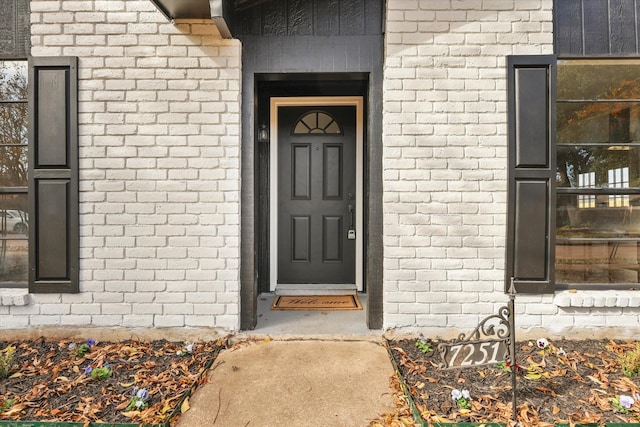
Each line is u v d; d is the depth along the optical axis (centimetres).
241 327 297
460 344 201
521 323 285
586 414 194
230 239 288
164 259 287
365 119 395
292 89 382
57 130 283
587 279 299
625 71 300
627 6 294
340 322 313
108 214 285
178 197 287
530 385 222
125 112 285
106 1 283
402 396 215
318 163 405
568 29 292
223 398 215
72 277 284
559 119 297
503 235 284
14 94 297
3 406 200
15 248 298
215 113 287
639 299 278
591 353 263
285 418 198
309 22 296
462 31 282
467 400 204
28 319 287
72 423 188
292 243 407
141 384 224
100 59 284
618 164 301
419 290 286
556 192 288
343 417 199
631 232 302
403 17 283
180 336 288
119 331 288
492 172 284
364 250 400
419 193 285
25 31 293
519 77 282
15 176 299
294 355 263
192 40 285
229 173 287
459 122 284
